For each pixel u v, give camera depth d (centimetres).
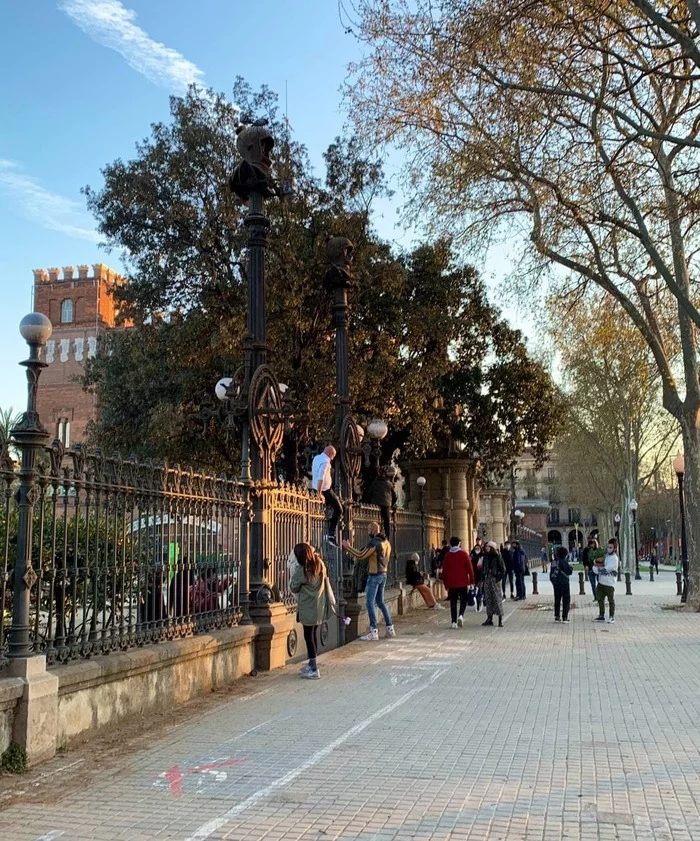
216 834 431
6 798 496
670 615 1833
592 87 1553
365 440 1630
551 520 10481
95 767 562
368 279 2070
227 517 953
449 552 1580
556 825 439
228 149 2027
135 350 2281
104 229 2156
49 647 614
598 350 3216
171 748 613
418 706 771
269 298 1923
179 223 2102
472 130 1812
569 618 1767
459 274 2533
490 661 1082
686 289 1978
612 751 598
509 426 3012
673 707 764
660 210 1766
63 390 6322
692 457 2011
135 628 738
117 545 709
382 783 520
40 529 603
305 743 626
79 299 6450
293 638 1084
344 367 1477
